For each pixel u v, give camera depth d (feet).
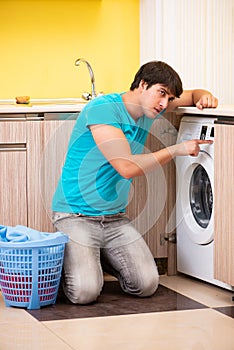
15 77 16.92
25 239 12.90
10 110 14.53
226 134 12.96
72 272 13.17
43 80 17.06
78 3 17.10
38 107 14.64
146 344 10.94
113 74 17.39
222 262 13.34
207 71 16.58
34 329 11.71
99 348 10.77
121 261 13.74
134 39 17.42
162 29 16.42
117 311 12.73
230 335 11.32
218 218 13.42
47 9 16.94
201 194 14.69
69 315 12.50
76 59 17.17
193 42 16.47
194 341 11.05
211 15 16.49
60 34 17.06
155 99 13.12
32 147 14.71
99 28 17.24
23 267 12.75
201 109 13.94
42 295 12.93
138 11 17.38
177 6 16.31
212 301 13.33
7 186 14.65
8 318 12.35
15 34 16.85
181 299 13.48
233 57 16.67
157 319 12.19
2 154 14.61
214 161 13.42
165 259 15.67
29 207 14.76
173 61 16.43
